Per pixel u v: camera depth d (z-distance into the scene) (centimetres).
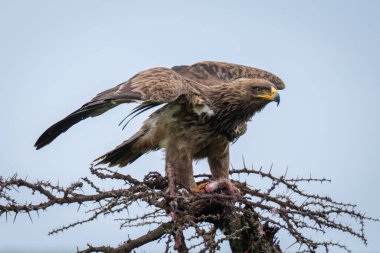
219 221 946
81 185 791
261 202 895
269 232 925
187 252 825
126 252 885
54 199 780
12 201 748
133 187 857
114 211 805
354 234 861
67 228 797
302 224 858
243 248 919
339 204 878
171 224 887
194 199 892
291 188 948
